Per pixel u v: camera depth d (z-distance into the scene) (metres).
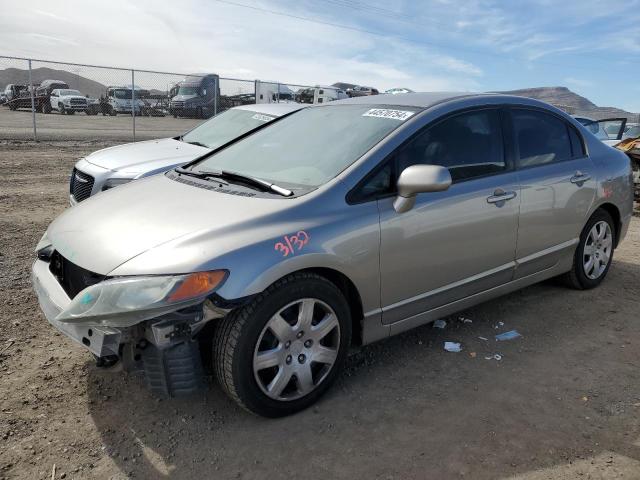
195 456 2.63
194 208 2.97
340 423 2.90
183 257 2.56
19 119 19.19
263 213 2.84
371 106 3.85
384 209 3.14
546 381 3.36
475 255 3.67
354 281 3.04
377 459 2.63
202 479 2.49
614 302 4.64
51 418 2.88
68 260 2.88
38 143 15.70
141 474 2.51
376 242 3.08
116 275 2.56
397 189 3.18
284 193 3.04
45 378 3.24
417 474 2.52
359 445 2.73
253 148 3.94
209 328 2.87
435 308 3.57
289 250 2.74
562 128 4.45
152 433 2.79
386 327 3.33
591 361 3.62
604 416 2.99
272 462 2.60
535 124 4.21
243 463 2.59
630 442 2.76
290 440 2.76
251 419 2.93
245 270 2.61
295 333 2.86
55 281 3.01
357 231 3.00
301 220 2.87
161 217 2.91
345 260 2.96
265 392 2.82
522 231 3.96
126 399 3.08
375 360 3.58
